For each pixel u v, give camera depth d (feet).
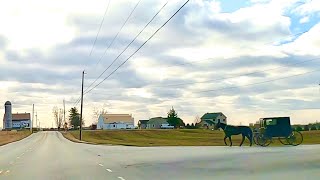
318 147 120.26
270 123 138.10
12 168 73.46
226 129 143.84
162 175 56.24
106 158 93.66
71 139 271.69
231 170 60.90
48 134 418.92
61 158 97.55
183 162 76.84
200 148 130.62
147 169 65.26
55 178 55.52
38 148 157.69
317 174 53.88
